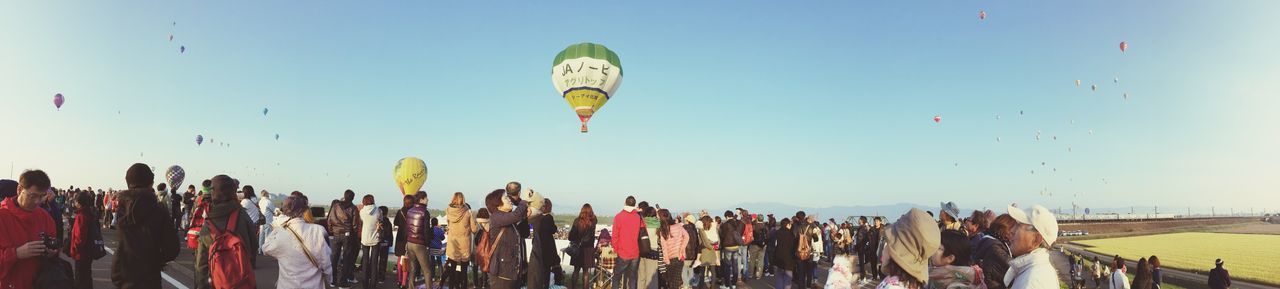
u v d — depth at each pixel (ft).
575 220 33.99
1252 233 267.80
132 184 16.96
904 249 7.94
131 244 16.51
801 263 36.04
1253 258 142.61
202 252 20.44
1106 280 84.02
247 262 17.81
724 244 39.75
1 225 14.60
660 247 32.68
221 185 17.79
